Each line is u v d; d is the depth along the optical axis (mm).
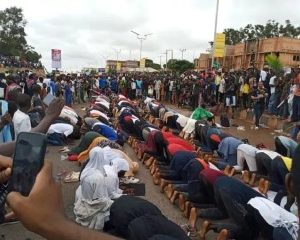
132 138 11688
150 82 31766
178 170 7438
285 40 41312
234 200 5184
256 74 20562
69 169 9039
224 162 8984
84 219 5504
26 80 17516
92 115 13711
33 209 930
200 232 5637
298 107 15516
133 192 7402
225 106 21297
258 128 17109
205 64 58344
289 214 4703
